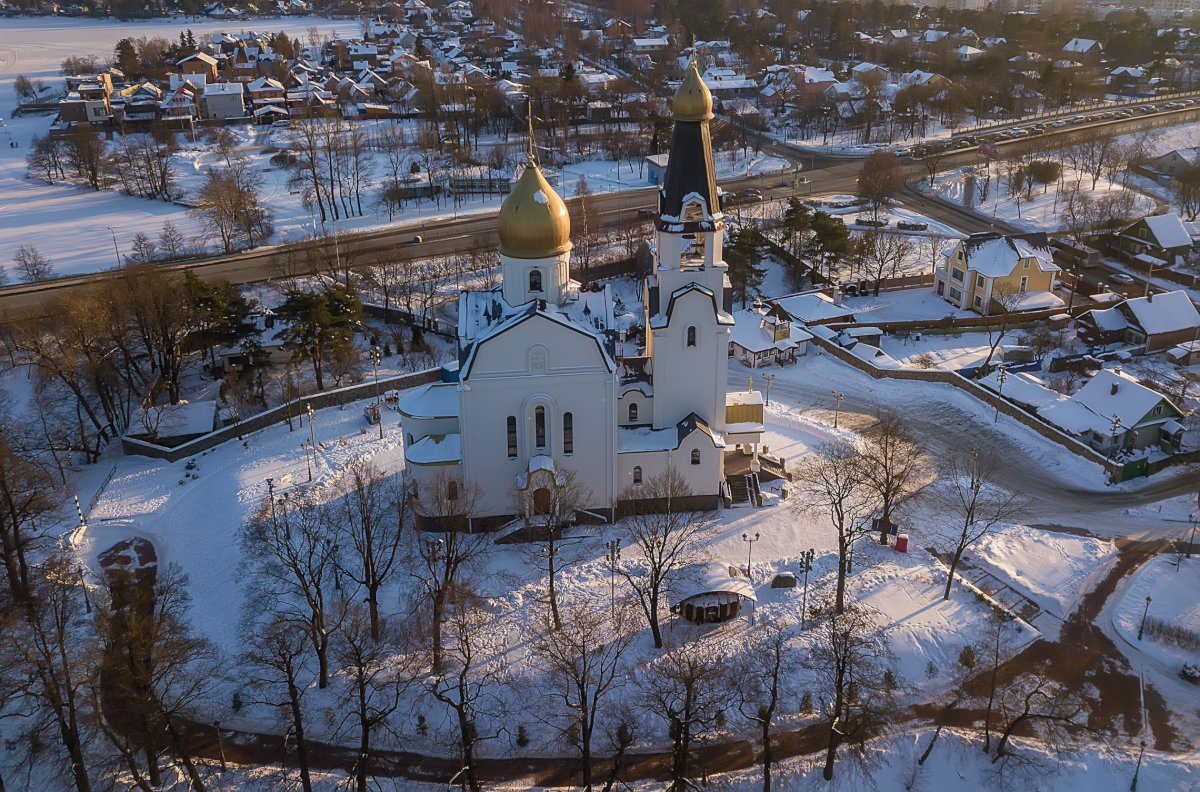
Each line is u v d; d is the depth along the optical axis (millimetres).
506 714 76500
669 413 99125
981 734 74000
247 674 79812
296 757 73625
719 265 95438
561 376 91688
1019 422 119438
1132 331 138875
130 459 115000
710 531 96375
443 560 89000
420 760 73438
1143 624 84250
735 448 108688
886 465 94375
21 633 82062
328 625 82312
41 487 99312
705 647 81500
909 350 141000
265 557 92562
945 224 194625
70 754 70000
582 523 98062
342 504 100000
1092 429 112500
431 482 95688
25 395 128375
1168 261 170125
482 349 89812
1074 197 196125
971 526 98312
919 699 77875
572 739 73438
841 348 137750
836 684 69250
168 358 127938
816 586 88562
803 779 70875
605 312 99625
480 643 82125
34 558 95000
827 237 158250
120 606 81062
